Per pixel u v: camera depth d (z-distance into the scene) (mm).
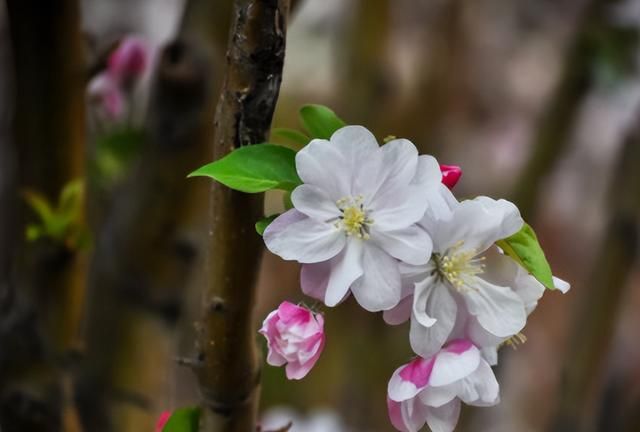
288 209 812
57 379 945
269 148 790
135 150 1021
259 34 777
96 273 971
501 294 800
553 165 1233
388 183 791
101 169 1035
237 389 823
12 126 945
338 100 1358
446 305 798
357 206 791
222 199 796
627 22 1183
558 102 1218
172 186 945
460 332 803
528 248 800
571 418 1130
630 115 1183
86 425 975
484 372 798
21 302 945
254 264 804
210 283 808
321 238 788
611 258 1099
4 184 1177
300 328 791
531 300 810
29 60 930
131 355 971
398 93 1312
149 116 946
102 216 1025
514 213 796
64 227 942
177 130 935
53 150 940
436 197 793
